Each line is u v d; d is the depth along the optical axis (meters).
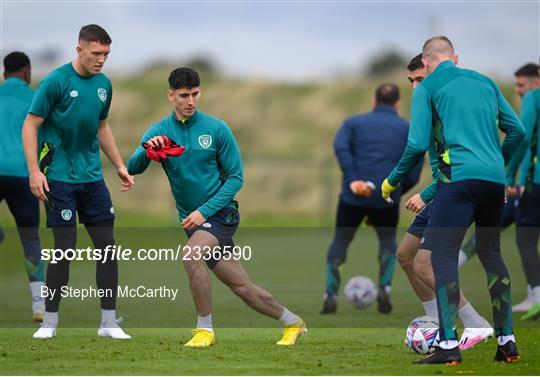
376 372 24.25
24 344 29.28
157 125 28.95
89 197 30.80
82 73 30.16
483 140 25.14
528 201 36.81
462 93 25.25
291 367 25.09
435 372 24.25
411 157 25.06
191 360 26.23
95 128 30.47
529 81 39.16
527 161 37.25
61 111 29.94
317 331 33.44
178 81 28.00
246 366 25.22
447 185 25.03
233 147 28.62
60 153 30.30
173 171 28.53
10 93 35.25
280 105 161.75
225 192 28.23
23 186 34.62
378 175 38.47
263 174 115.00
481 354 27.34
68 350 28.02
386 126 38.94
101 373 24.11
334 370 24.66
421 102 25.34
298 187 113.81
